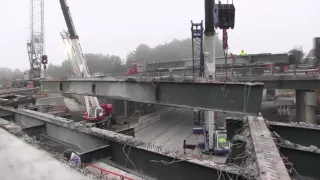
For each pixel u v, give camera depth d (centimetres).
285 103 4294
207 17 1535
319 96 2559
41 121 1164
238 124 821
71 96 4031
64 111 3362
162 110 4456
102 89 1034
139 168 664
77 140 909
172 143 2514
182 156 597
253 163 455
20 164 485
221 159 1877
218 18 1173
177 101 753
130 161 684
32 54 6769
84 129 888
